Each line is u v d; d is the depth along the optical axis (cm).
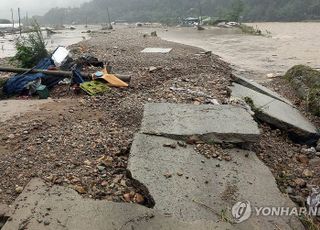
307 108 836
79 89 863
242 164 515
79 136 590
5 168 503
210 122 590
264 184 476
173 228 391
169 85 888
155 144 532
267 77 1248
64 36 3912
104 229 385
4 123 648
